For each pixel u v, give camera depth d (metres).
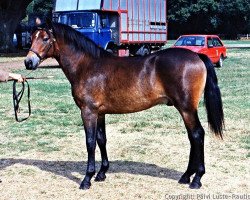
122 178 6.84
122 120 11.09
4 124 10.85
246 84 17.39
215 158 7.80
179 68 5.92
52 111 12.44
